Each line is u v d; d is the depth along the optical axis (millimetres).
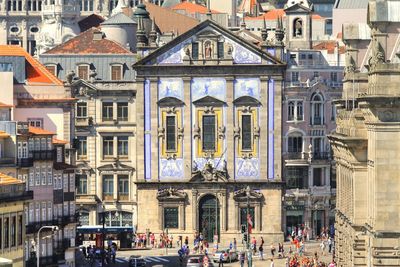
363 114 182750
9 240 176250
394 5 169875
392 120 169000
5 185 175875
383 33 169375
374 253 169250
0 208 172875
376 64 168500
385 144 169125
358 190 185500
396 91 168375
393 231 169000
